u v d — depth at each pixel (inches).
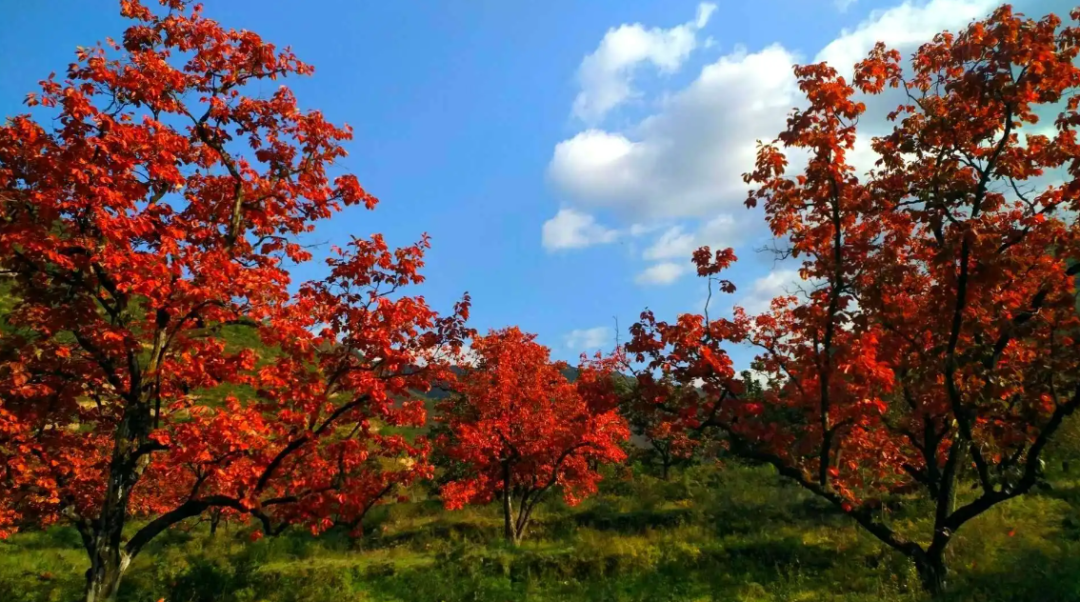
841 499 448.1
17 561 612.1
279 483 403.2
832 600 426.3
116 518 371.2
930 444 496.7
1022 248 437.7
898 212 481.7
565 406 815.1
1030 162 438.3
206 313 343.3
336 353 396.2
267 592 520.4
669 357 469.4
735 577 513.3
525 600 490.9
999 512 579.2
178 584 509.7
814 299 465.1
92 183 329.1
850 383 431.5
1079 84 392.8
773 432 442.9
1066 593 367.9
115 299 374.9
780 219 462.3
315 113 459.5
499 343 805.9
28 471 363.3
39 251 320.8
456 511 903.7
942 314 424.5
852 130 429.7
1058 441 578.6
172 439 347.3
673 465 1198.3
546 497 1018.1
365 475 421.7
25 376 327.6
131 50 415.8
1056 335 421.7
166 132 366.6
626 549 590.9
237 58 434.6
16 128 331.6
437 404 816.3
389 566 585.9
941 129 418.0
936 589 419.8
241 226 450.9
